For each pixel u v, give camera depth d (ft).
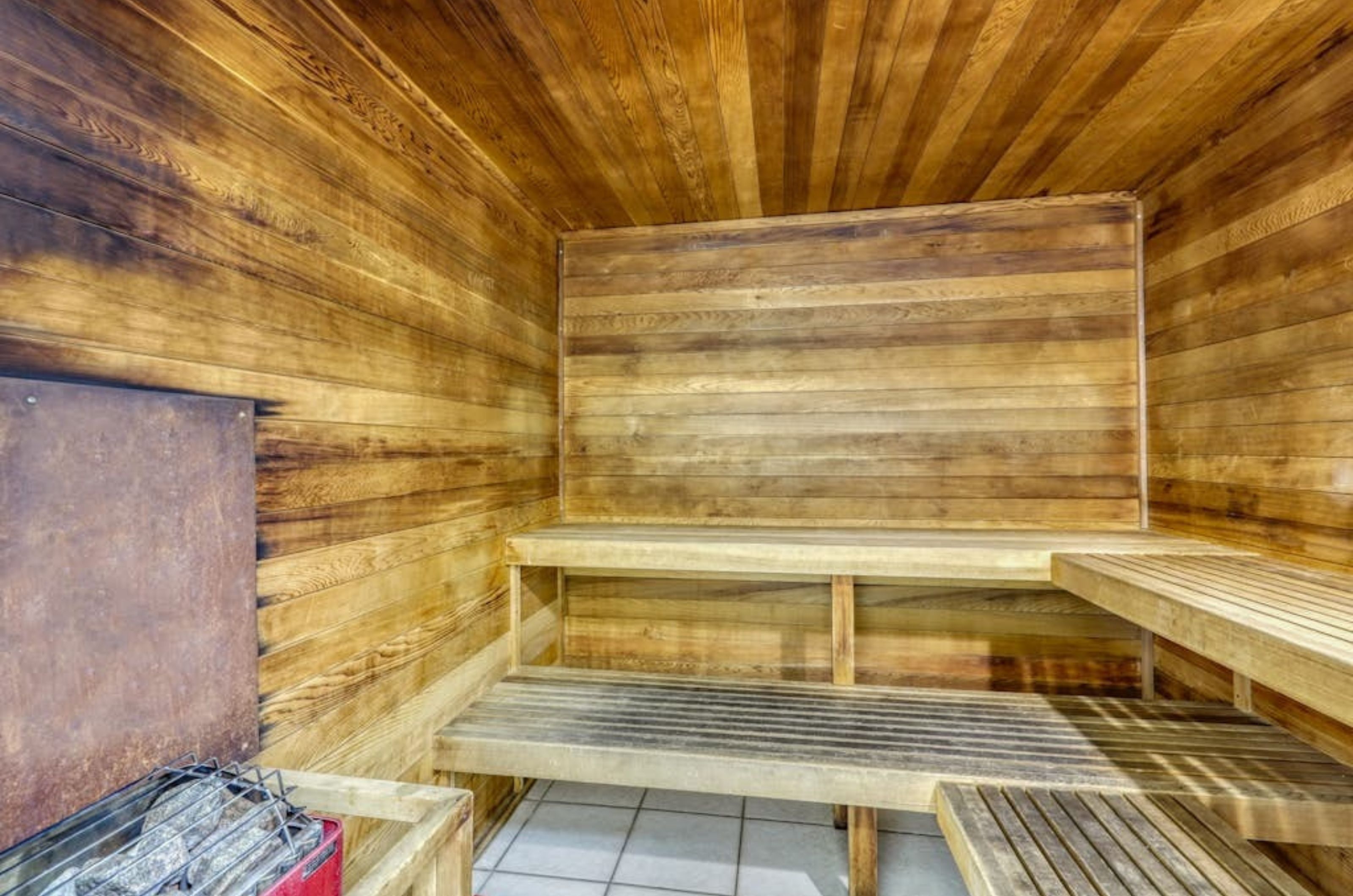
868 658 8.34
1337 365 5.12
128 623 3.00
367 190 4.99
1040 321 8.05
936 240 8.27
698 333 8.83
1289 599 4.35
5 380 2.52
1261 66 5.30
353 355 4.80
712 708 6.39
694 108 5.92
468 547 6.53
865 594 8.36
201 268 3.52
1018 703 6.43
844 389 8.47
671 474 8.86
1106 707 6.31
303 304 4.29
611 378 9.00
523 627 7.80
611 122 6.18
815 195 7.95
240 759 3.65
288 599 4.09
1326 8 4.58
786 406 8.61
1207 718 6.03
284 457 4.09
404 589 5.41
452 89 5.64
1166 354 7.37
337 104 4.67
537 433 8.32
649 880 6.25
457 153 6.40
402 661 5.37
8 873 2.52
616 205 8.20
